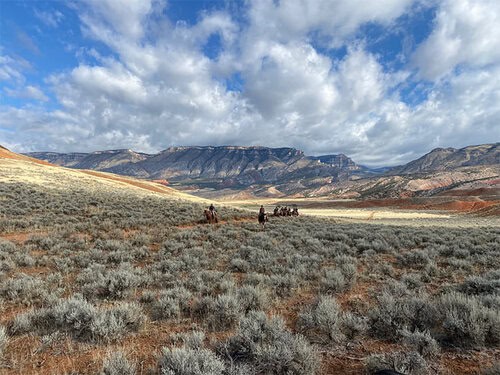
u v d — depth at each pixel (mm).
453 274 10016
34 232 16688
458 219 57062
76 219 20750
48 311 6180
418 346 5000
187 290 8016
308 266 11023
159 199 42062
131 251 12961
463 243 15516
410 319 5871
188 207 33000
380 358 4617
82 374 4391
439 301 6465
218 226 22781
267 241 16094
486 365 4492
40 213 22484
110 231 17828
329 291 8391
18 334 5660
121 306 6191
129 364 4320
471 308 5555
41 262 10836
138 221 21469
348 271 9836
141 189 58562
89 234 17234
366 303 7406
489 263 11555
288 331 5402
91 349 5137
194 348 5023
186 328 6109
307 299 7938
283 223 27016
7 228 16734
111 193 40625
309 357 4402
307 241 15953
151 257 12906
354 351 5133
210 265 11539
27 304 7176
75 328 5684
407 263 11930
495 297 6555
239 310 6594
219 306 6473
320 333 5785
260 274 9445
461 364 4574
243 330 5250
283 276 9547
